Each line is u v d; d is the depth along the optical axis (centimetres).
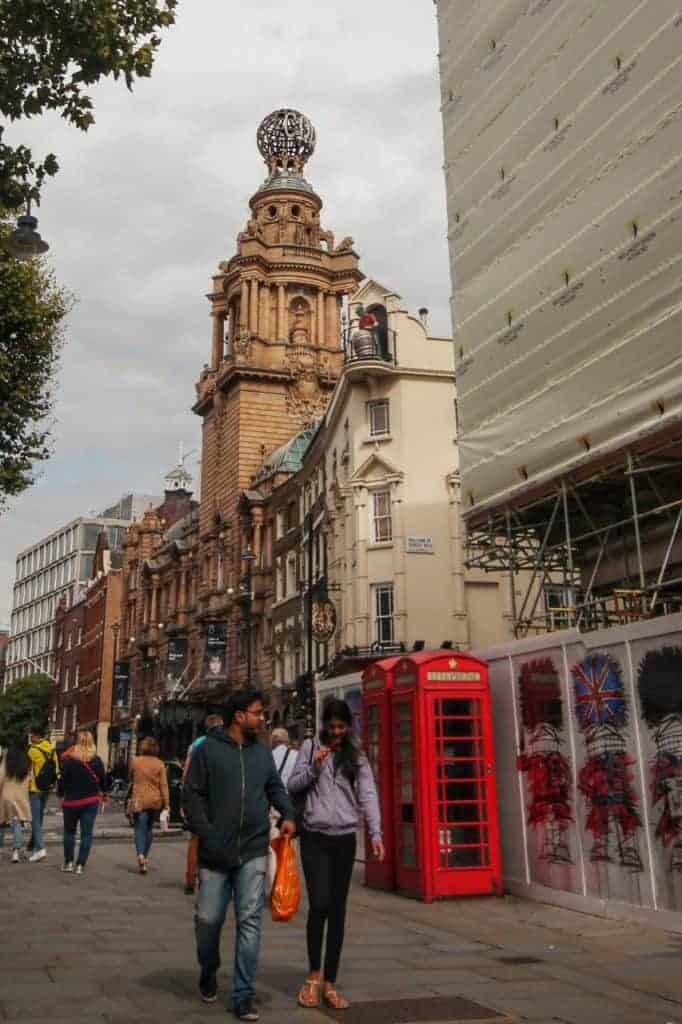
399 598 3481
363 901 1273
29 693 10219
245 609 5219
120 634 8600
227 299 6656
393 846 1367
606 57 1639
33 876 1492
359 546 3612
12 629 16475
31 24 1067
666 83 1481
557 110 1780
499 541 2466
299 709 3891
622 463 1611
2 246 1722
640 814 1082
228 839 680
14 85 1079
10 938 959
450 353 3731
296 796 764
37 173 1141
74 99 1107
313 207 6769
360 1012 688
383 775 1400
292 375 6103
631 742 1105
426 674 1316
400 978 808
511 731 1350
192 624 6538
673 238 1439
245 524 5519
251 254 6303
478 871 1277
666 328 1444
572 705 1217
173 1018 655
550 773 1249
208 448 6544
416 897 1281
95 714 8900
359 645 3538
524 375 1830
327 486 4141
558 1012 696
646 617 1630
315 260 6475
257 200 6756
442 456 3634
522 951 930
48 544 15212
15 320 1992
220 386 6241
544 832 1257
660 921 1030
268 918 1137
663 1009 707
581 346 1656
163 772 1577
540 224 1811
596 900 1138
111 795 5231
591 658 1185
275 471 5284
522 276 1858
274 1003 716
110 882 1427
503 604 3584
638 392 1500
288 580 4803
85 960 851
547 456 1739
